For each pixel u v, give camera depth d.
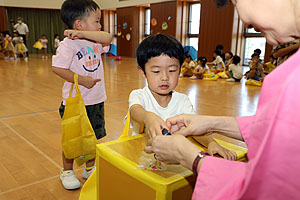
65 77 1.52
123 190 0.83
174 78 1.11
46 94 4.28
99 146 0.93
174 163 0.75
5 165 1.87
